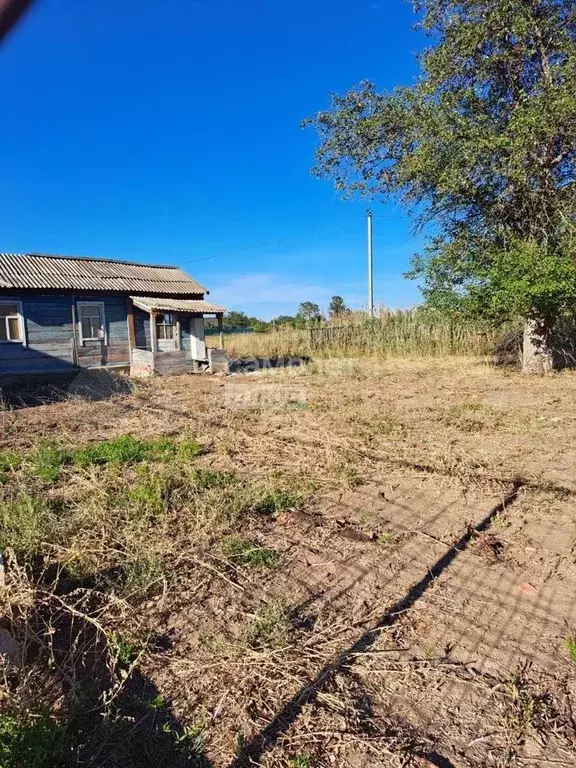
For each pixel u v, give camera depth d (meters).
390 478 5.44
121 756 1.98
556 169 12.20
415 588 3.24
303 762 1.95
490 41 11.99
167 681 2.41
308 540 3.95
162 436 7.25
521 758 1.99
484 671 2.48
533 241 12.06
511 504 4.68
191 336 17.81
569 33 11.82
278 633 2.74
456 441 6.96
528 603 3.07
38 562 3.51
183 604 3.06
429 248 13.63
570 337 15.99
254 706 2.26
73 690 2.22
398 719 2.19
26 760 1.83
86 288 15.59
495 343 19.31
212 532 3.96
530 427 7.72
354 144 13.82
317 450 6.49
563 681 2.41
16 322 14.61
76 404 10.43
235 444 6.80
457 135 11.70
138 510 4.27
